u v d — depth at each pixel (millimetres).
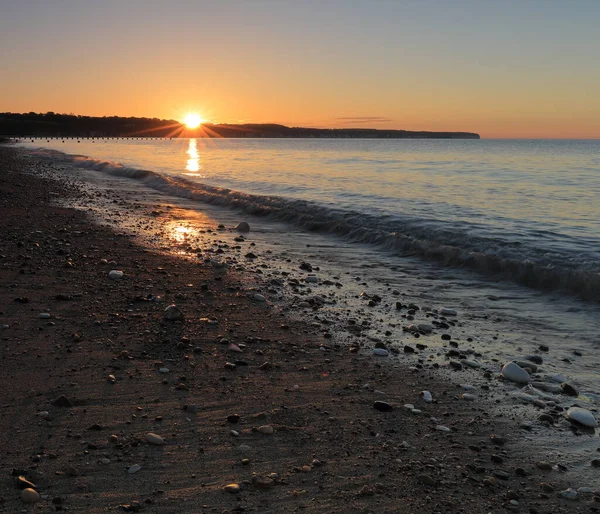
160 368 6289
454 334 7969
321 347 7297
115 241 13766
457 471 4465
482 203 20516
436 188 26328
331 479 4262
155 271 10906
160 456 4473
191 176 34000
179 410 5316
